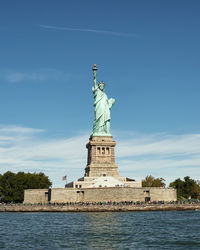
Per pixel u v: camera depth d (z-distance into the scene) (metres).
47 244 57.62
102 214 120.81
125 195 144.25
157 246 54.56
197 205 140.00
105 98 190.50
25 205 146.88
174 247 53.53
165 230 73.31
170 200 156.12
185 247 53.41
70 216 114.88
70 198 151.38
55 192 152.62
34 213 137.12
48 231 74.94
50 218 108.38
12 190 185.38
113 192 145.50
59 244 57.44
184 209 139.00
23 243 58.94
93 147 183.00
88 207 137.50
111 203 139.62
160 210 137.38
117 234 67.94
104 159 182.25
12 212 145.50
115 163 182.75
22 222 96.31
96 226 81.75
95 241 59.88
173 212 128.75
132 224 84.88
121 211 135.00
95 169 179.00
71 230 75.56
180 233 68.44
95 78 193.75
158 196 153.50
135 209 135.50
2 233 72.50
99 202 142.50
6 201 189.25
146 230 73.56
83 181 168.12
